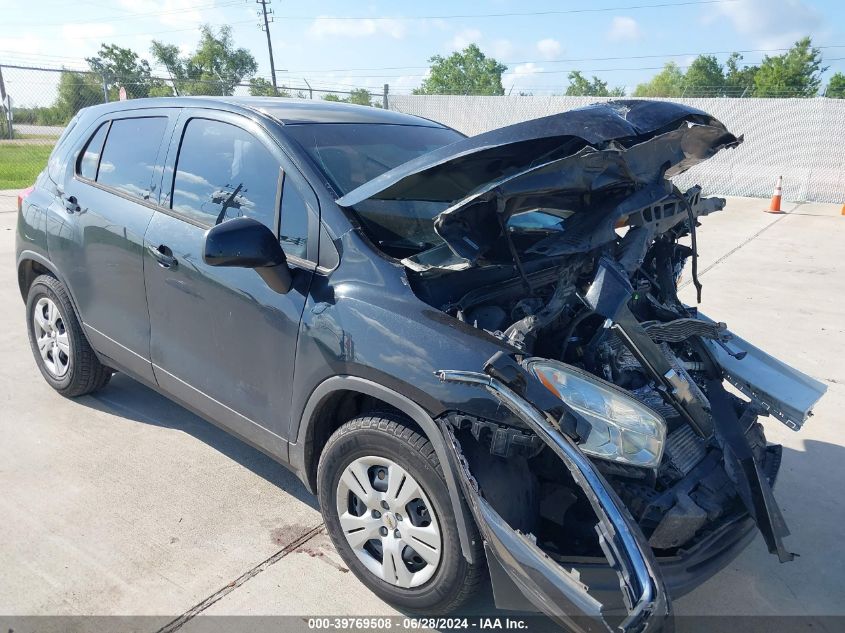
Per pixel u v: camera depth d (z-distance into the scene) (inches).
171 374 129.6
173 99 138.3
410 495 93.4
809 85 2129.7
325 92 737.0
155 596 102.5
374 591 102.2
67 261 149.1
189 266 119.2
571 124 88.5
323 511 105.9
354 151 119.3
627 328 91.4
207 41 2095.2
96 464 137.8
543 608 81.0
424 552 93.7
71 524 118.2
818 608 108.6
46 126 682.8
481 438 84.7
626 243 100.0
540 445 84.6
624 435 86.8
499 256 97.0
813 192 661.3
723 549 94.0
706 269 334.6
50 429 150.8
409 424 93.8
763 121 703.7
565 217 128.0
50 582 104.0
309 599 103.7
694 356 122.7
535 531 89.7
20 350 197.2
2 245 327.9
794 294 289.7
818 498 138.9
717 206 117.6
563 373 86.9
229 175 120.2
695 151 102.4
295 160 111.0
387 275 97.0
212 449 145.8
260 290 107.9
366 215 104.8
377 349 92.4
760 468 104.7
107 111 153.8
